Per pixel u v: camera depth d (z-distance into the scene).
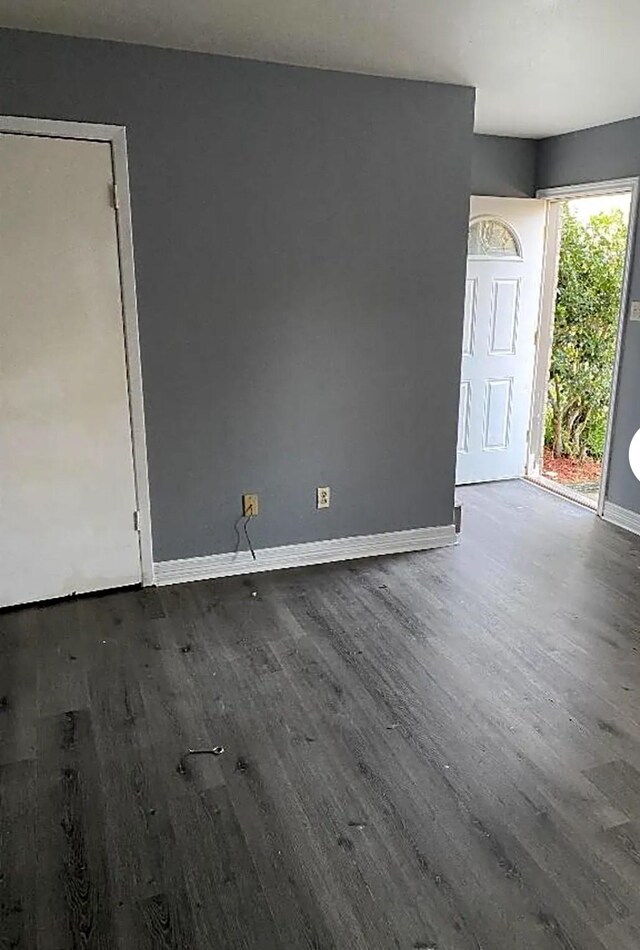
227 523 3.46
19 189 2.74
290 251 3.22
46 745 2.26
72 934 1.63
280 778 2.12
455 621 3.08
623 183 3.95
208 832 1.92
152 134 2.88
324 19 2.47
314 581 3.47
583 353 5.54
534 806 2.01
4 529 3.04
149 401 3.16
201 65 2.88
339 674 2.67
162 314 3.08
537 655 2.80
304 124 3.09
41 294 2.86
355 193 3.26
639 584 3.45
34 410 2.96
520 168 4.61
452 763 2.19
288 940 1.61
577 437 5.77
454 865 1.81
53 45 2.67
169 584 3.41
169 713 2.43
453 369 3.67
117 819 1.96
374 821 1.96
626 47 2.71
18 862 1.82
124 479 3.20
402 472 3.73
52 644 2.87
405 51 2.81
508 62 2.93
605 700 2.51
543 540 4.02
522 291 4.79
